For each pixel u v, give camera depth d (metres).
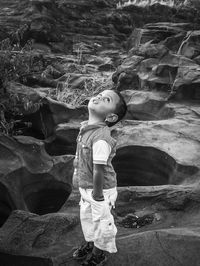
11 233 3.26
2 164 4.27
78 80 7.41
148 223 3.49
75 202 3.77
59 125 5.49
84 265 2.76
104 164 2.45
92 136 2.52
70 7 10.68
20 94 5.50
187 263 2.85
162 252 2.93
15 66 5.56
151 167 4.99
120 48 10.30
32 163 4.44
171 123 5.48
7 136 4.52
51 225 3.34
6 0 10.38
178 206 3.64
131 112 6.42
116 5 12.26
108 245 2.58
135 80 7.26
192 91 6.54
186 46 7.94
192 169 4.52
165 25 9.69
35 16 9.41
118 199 3.81
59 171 4.52
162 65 6.95
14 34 8.20
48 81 7.17
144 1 12.30
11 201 4.16
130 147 4.95
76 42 9.91
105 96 2.61
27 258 2.97
